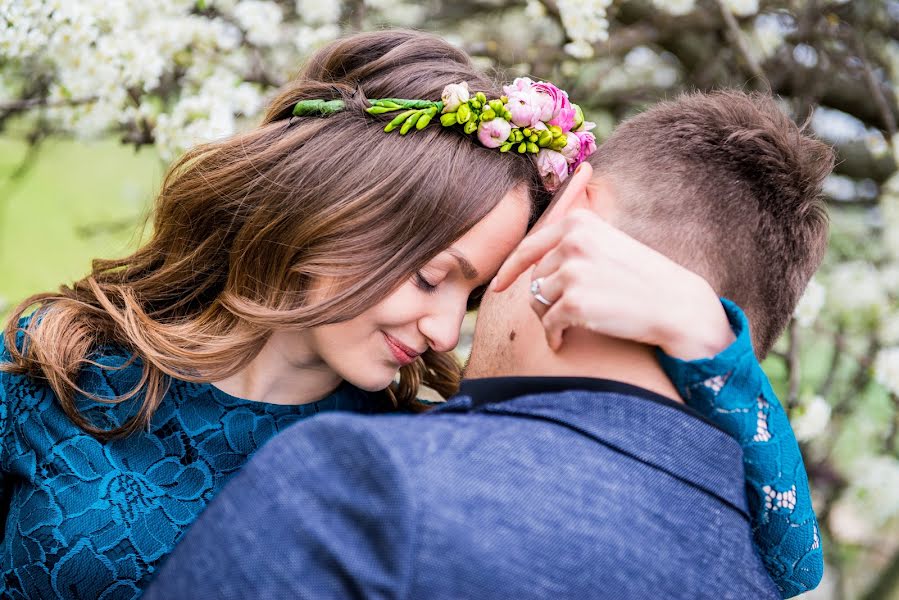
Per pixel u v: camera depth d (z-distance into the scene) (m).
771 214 0.96
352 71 1.27
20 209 3.58
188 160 1.35
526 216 1.19
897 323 2.35
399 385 1.48
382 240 1.15
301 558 0.75
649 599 0.78
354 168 1.17
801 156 1.00
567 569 0.76
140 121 2.05
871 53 2.50
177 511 1.24
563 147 1.20
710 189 0.95
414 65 1.23
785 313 1.01
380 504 0.75
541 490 0.78
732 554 0.84
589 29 2.11
